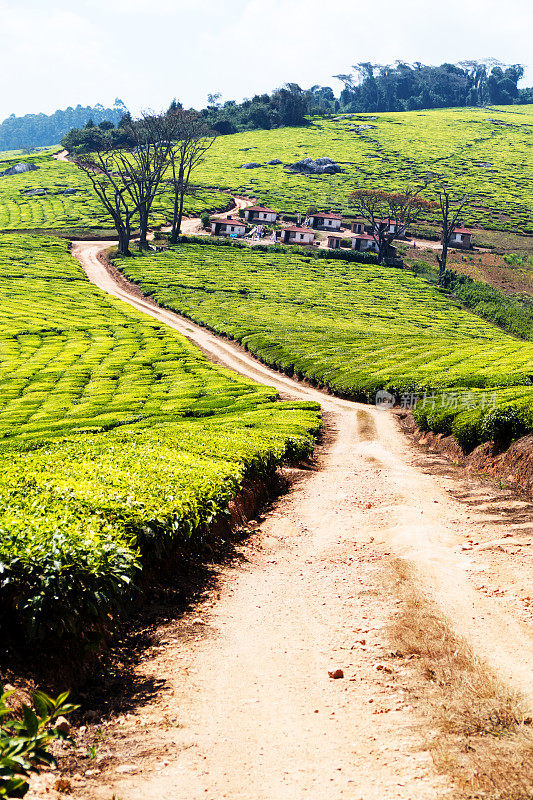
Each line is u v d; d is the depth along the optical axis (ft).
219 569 49.75
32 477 45.68
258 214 511.40
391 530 58.54
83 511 38.06
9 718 22.86
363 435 135.64
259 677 31.17
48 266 368.68
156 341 249.96
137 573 40.29
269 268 405.18
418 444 125.70
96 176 632.79
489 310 346.33
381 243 444.14
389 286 384.47
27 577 28.73
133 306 317.83
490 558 48.91
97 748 24.00
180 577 45.83
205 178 628.28
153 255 410.52
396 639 34.30
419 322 311.47
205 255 421.18
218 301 324.80
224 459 70.03
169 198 551.59
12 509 34.55
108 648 33.37
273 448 84.53
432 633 34.55
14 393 181.88
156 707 27.94
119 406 159.84
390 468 95.04
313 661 32.86
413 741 24.45
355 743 24.71
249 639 36.32
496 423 86.69
